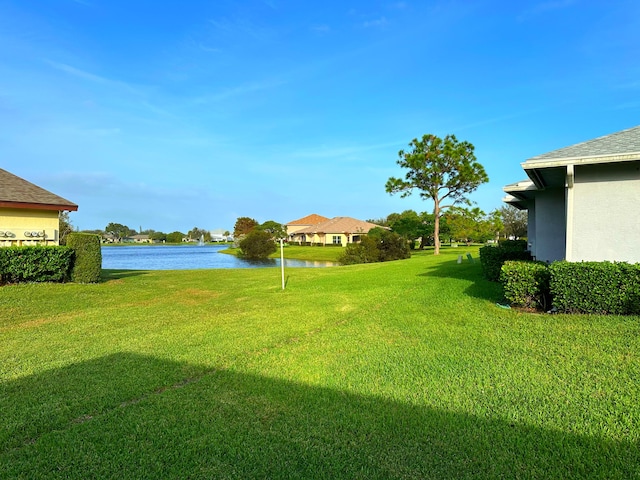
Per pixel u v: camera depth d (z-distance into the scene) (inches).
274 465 104.2
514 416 126.4
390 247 1175.6
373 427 122.6
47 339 235.5
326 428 123.0
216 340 229.3
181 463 106.0
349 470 101.0
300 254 1660.9
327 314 295.4
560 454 104.9
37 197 485.4
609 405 129.9
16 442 118.6
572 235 282.0
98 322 281.4
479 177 1066.7
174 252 2260.1
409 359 185.5
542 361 173.3
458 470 99.9
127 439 118.6
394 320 264.8
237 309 327.3
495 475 97.3
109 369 180.7
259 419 130.0
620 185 267.6
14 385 162.4
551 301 270.5
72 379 168.6
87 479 99.8
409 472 99.4
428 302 319.3
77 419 133.4
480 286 384.2
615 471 96.7
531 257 440.5
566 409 129.2
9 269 405.1
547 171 299.7
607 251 271.4
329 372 171.8
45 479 100.0
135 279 538.0
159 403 143.3
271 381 162.9
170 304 352.8
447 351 194.7
